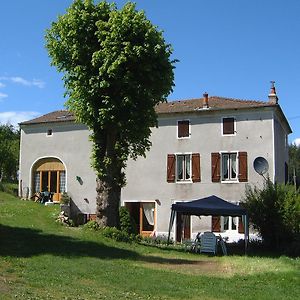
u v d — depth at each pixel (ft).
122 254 56.29
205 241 72.02
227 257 65.72
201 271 49.88
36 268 41.32
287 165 117.39
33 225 72.02
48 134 117.50
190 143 102.06
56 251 52.01
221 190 98.22
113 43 66.03
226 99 107.96
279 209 78.33
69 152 114.11
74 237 63.67
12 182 167.12
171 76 69.92
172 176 102.63
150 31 67.15
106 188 71.51
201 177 100.27
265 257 67.36
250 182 96.02
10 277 36.50
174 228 100.27
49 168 116.67
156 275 43.42
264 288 40.70
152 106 70.69
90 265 45.24
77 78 69.36
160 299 33.55
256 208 80.02
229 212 72.54
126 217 89.25
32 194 117.08
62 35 69.10
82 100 69.21
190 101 112.06
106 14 69.82
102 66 65.77
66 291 32.91
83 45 68.39
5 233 60.39
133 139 71.72
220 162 99.09
